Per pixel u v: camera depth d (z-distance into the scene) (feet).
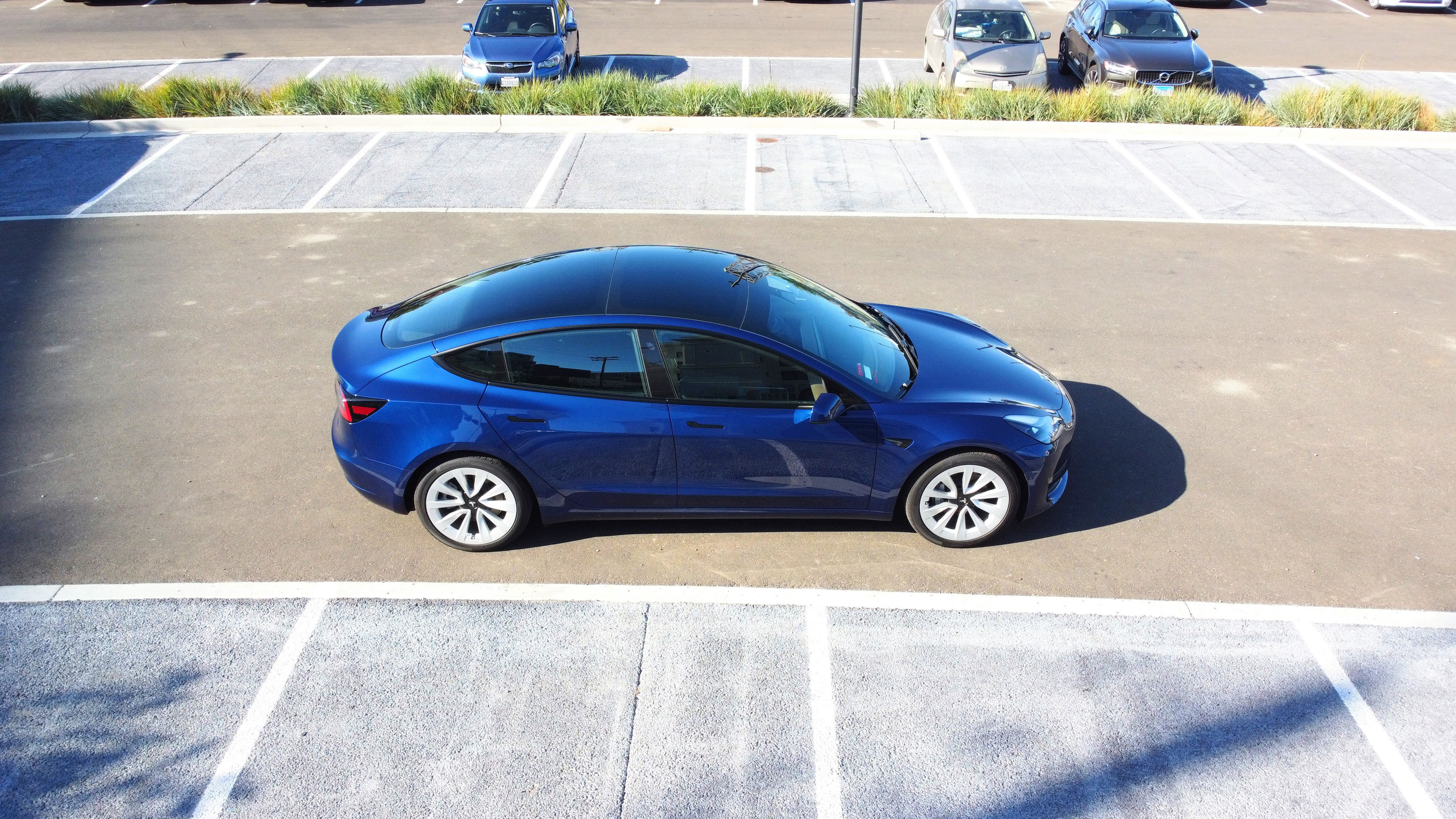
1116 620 15.89
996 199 39.29
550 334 16.71
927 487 17.24
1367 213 37.73
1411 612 16.10
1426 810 12.44
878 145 46.62
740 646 15.25
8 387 23.73
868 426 16.76
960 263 32.65
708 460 16.92
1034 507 17.69
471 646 15.21
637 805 12.46
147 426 21.98
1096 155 45.11
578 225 36.11
